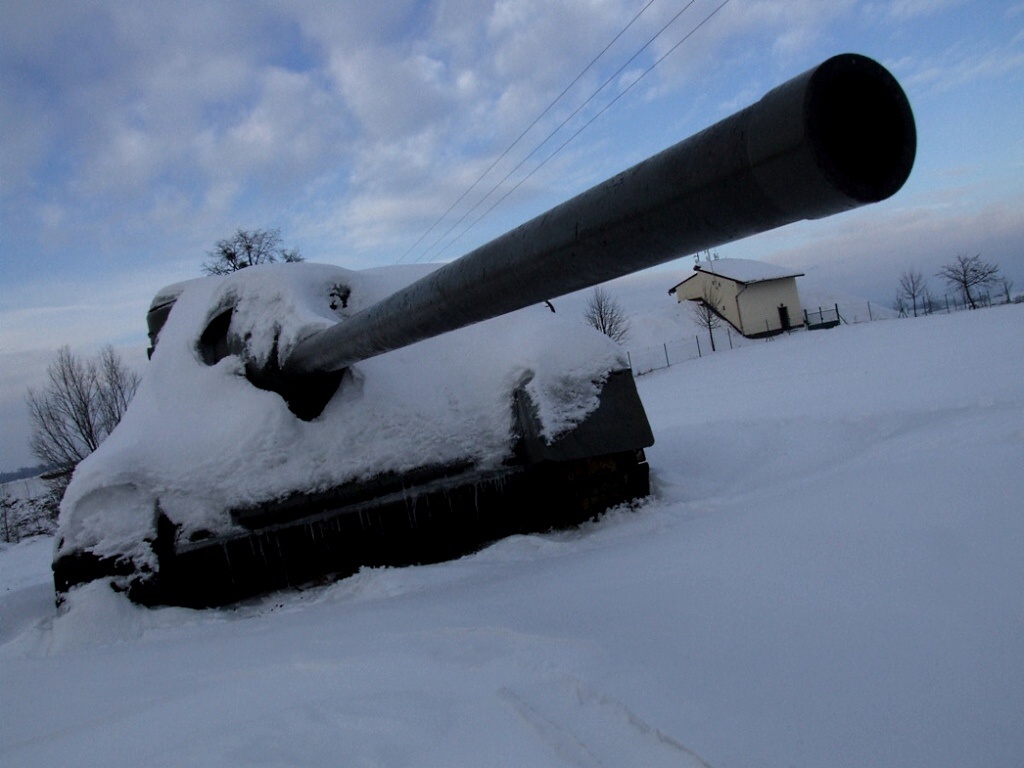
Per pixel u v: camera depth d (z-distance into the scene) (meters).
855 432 6.83
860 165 1.54
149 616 4.60
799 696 1.79
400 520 5.35
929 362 15.16
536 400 5.81
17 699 2.85
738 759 1.56
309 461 5.38
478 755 1.74
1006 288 40.06
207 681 2.66
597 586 3.09
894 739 1.56
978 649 1.85
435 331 3.47
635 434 6.00
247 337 5.84
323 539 5.12
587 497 5.89
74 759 2.08
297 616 4.01
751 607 2.42
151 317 7.04
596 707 1.89
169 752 2.00
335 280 6.62
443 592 3.76
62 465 18.98
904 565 2.49
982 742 1.50
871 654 1.94
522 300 2.71
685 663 2.07
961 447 4.22
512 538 5.11
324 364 4.98
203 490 5.07
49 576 11.60
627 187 1.99
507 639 2.54
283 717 2.13
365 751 1.83
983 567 2.32
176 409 5.59
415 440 5.75
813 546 2.90
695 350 36.00
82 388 19.25
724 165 1.69
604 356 6.21
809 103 1.47
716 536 3.53
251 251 25.75
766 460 6.84
